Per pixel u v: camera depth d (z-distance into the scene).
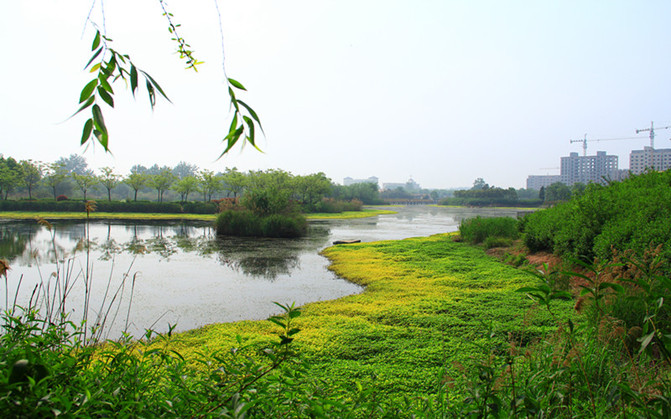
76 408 1.50
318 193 45.66
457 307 6.23
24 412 1.21
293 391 1.94
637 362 3.06
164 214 34.03
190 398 1.78
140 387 1.86
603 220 8.28
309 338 4.82
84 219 26.53
